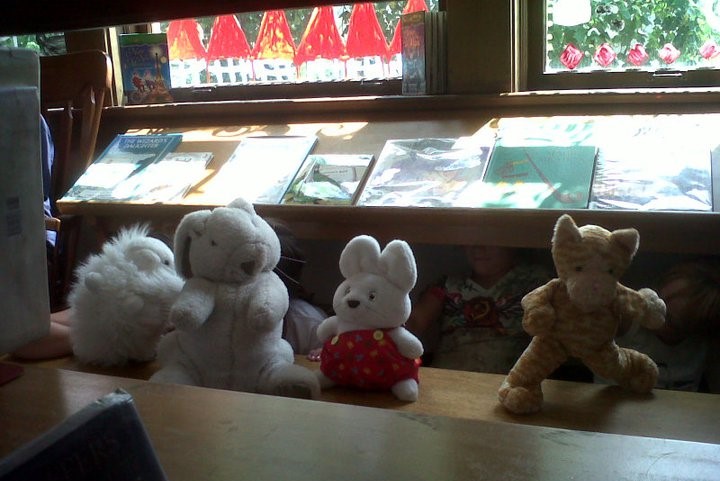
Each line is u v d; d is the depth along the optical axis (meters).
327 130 2.08
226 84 2.52
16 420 0.61
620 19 2.00
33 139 0.59
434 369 1.41
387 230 1.71
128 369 1.46
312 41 2.37
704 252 1.48
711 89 1.78
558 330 1.17
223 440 0.56
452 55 2.04
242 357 1.29
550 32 2.08
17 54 0.57
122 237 1.53
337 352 1.29
